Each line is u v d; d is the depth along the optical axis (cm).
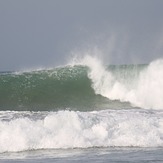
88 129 4928
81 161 4012
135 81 7788
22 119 5016
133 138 4841
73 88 7562
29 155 4316
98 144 4731
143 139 4834
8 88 7275
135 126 5050
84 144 4709
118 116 5394
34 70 8125
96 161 4003
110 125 5047
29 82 7469
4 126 4841
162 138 4903
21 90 7294
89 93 7588
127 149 4578
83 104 7138
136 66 7956
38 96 7244
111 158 4131
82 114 5341
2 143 4603
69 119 5016
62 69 7850
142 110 6128
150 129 5019
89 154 4331
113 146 4731
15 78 7481
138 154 4309
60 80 7638
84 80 7719
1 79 7400
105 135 4856
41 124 4966
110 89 7694
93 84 7694
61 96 7369
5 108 6794
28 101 7138
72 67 7919
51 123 4941
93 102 7281
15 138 4678
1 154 4381
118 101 7425
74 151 4491
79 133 4841
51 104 7075
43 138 4725
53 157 4203
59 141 4716
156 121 5259
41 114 5506
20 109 6738
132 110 6028
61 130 4847
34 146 4638
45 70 7738
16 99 7112
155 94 7512
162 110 6228
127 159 4081
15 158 4178
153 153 4353
